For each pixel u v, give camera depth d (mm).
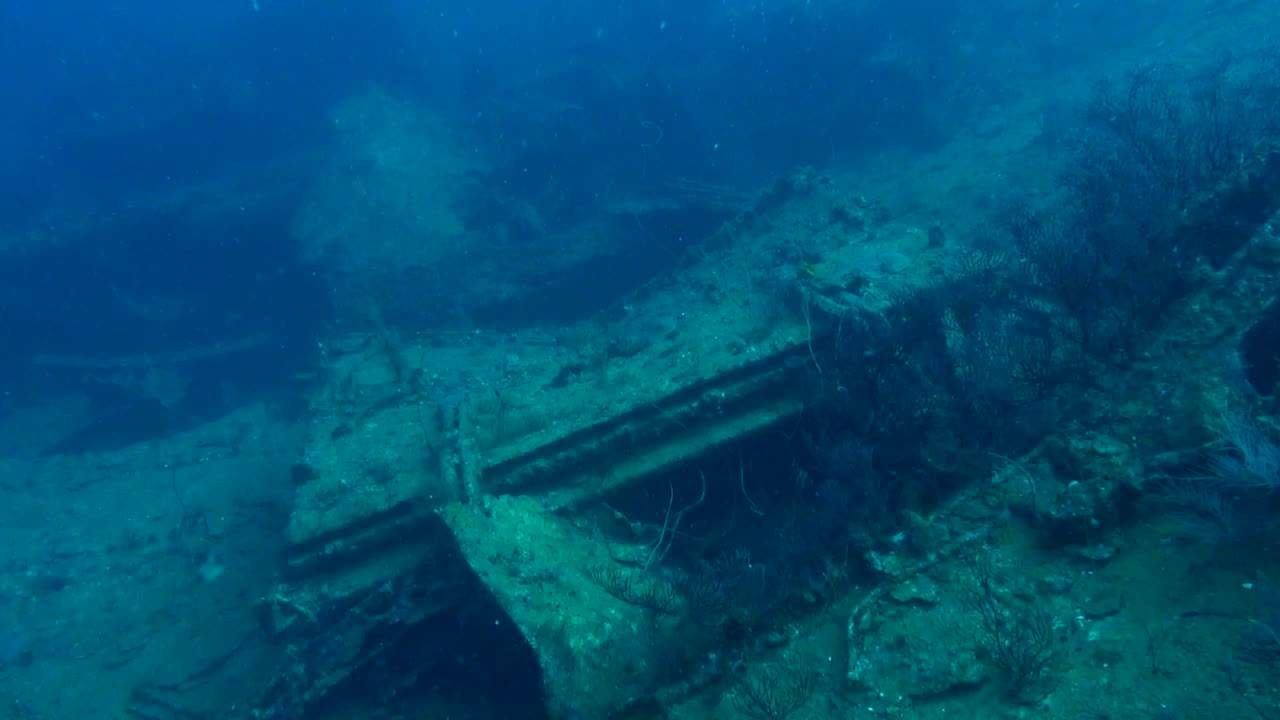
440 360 10453
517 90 21625
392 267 13500
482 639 6203
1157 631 3832
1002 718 3830
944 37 23797
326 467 7473
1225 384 4602
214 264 17812
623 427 6906
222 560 9195
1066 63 22000
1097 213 7188
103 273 17516
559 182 18500
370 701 6195
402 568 6461
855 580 5184
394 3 26281
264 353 16344
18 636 8414
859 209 10078
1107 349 5629
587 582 5812
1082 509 4590
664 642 5160
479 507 6152
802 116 22250
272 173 19156
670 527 7059
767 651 4918
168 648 7984
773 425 6781
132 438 15273
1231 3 19812
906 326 6777
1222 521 4016
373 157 16188
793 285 7855
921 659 4336
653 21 33625
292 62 25469
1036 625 4191
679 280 10742
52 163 24391
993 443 5672
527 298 13758
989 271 7270
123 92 28125
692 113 21562
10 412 17188
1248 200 5789
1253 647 3492
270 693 6344
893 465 6051
